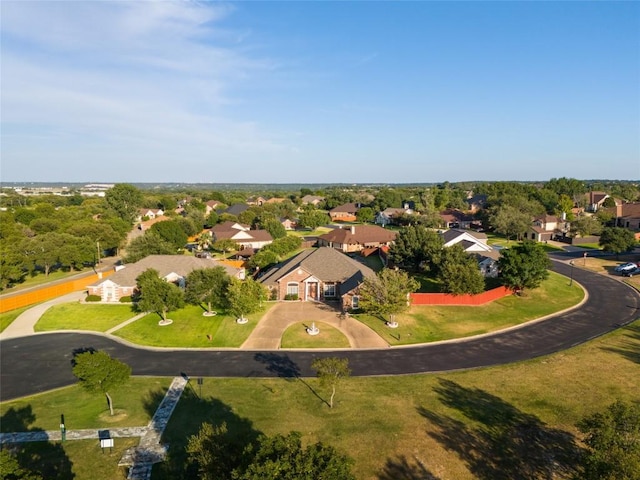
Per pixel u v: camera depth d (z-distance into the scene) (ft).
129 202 506.07
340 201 641.81
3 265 208.74
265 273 214.69
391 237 322.14
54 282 234.38
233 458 61.82
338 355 129.39
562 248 306.55
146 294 153.89
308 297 183.11
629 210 382.01
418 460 79.97
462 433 88.17
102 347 138.41
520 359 125.08
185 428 90.94
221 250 320.91
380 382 111.34
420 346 135.85
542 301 179.11
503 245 321.93
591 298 184.96
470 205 547.49
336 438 86.38
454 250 204.95
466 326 152.25
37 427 93.04
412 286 160.04
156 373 118.62
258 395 105.09
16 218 380.78
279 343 138.21
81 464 80.33
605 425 65.98
